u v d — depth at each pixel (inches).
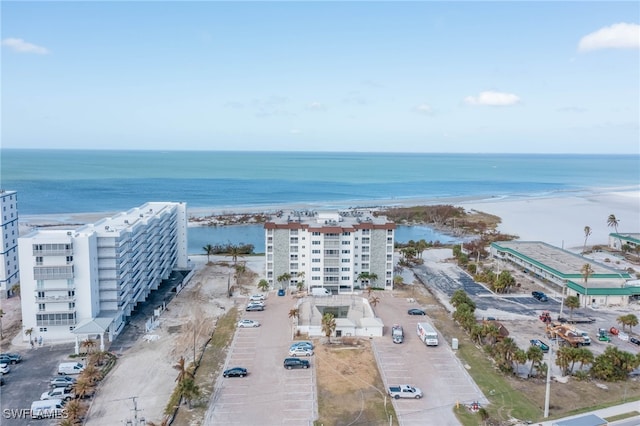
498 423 2832.2
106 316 4153.5
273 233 5477.4
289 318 4648.1
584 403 3083.2
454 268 6683.1
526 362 3750.0
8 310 4790.8
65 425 2662.4
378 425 2822.3
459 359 3764.8
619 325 4574.3
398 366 3629.4
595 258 7303.2
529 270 6368.1
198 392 3058.6
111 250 4212.6
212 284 5753.0
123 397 3147.1
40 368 3533.5
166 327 4379.9
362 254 5575.8
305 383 3351.4
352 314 4677.7
